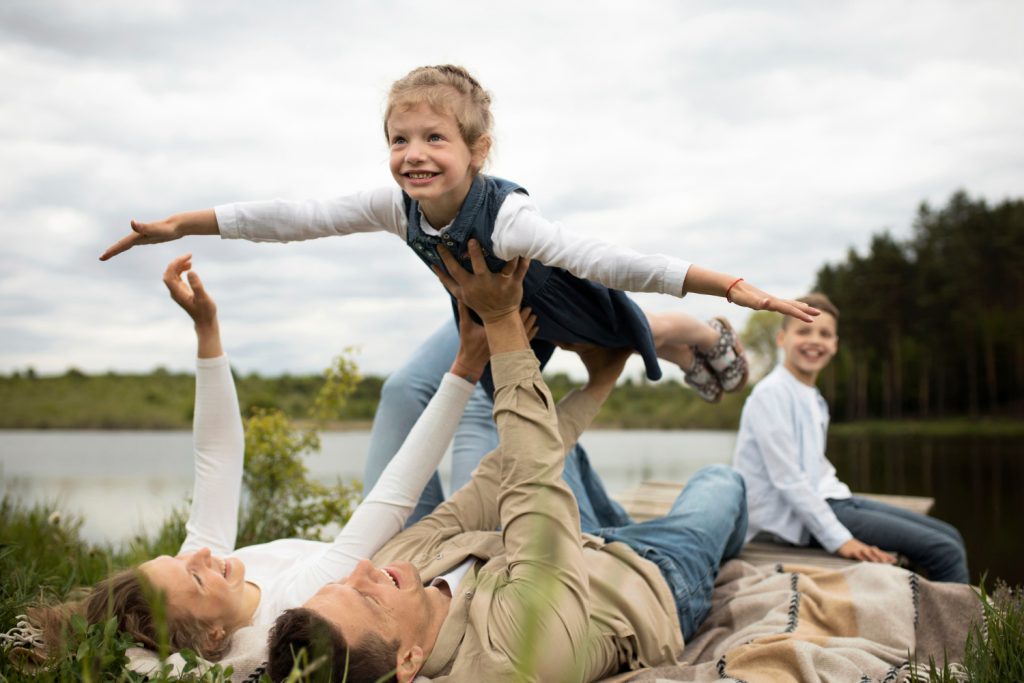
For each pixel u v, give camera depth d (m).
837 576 2.81
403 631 1.93
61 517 3.84
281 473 4.22
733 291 1.85
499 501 2.17
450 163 2.03
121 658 1.68
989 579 4.20
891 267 34.94
